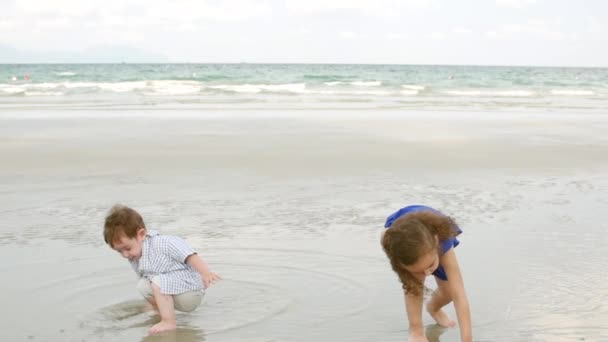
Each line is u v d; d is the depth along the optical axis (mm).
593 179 8414
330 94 26125
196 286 3924
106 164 9055
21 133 12141
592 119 16297
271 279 4559
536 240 5555
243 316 3902
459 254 5145
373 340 3555
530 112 18422
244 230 5801
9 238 5582
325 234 5695
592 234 5758
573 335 3619
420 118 15750
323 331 3676
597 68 133500
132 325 3803
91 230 5836
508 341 3531
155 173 8461
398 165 9164
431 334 3680
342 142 11172
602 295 4254
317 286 4418
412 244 3068
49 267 4832
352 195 7246
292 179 8125
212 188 7586
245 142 11062
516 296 4227
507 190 7641
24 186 7680
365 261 4949
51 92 25875
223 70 63812
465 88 33094
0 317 3896
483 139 11883
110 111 16938
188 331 3686
